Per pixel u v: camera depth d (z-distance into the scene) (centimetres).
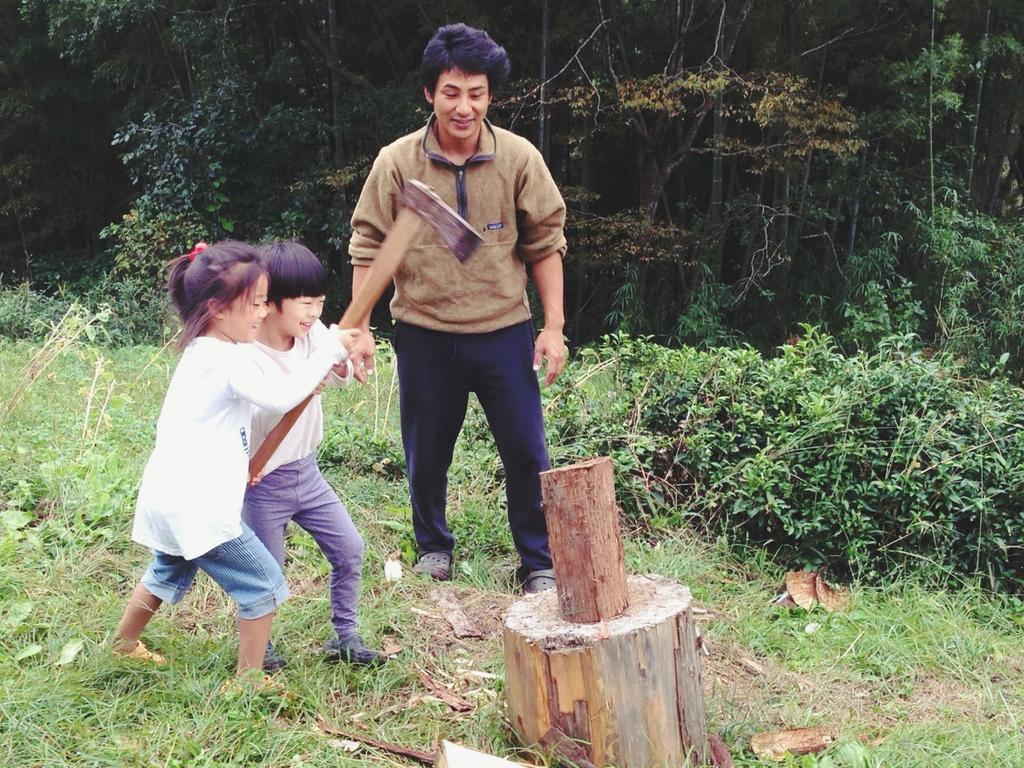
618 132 1176
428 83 317
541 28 1180
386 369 680
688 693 248
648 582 271
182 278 259
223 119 1288
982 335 969
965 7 1071
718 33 1065
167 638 296
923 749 273
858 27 1105
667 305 1166
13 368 737
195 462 253
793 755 267
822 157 1126
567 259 1209
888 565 411
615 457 461
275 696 265
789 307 1147
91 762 235
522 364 347
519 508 363
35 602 314
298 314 271
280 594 267
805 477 433
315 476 293
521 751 248
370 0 1265
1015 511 409
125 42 1403
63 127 1562
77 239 1692
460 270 334
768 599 393
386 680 288
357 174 1246
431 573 368
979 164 1230
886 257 1055
